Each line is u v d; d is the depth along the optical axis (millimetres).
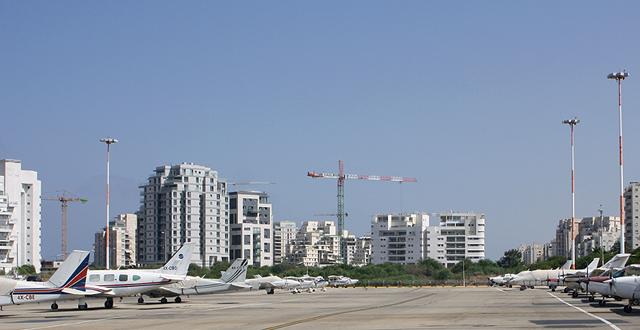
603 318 53312
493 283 195625
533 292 126938
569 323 48906
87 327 51875
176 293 92312
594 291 70312
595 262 118312
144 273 79625
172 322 55750
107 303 78938
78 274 72125
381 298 105250
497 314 60062
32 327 52438
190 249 92875
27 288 69625
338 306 79375
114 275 78062
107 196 116562
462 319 54312
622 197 96438
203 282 93500
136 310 74688
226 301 98562
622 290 60156
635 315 56625
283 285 143000
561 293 118062
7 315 67250
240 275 95750
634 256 156000
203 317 61562
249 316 61969
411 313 63094
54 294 70688
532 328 45250
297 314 64125
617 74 96562
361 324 50656
